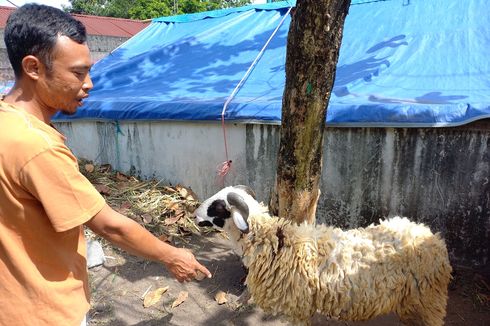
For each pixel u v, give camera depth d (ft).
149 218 16.34
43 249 5.16
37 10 4.81
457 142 12.64
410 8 22.74
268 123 15.35
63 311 5.40
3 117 4.78
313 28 8.97
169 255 5.88
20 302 5.16
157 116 18.37
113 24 71.20
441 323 9.51
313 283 8.89
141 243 5.53
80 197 4.94
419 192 13.51
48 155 4.69
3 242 4.98
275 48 24.50
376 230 9.73
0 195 4.83
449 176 12.96
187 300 12.17
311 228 9.52
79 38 5.01
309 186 10.60
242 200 9.66
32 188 4.70
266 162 16.07
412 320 9.63
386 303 8.90
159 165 19.54
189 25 33.04
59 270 5.37
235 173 17.10
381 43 20.67
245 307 11.80
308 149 10.14
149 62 27.84
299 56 9.34
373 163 14.06
